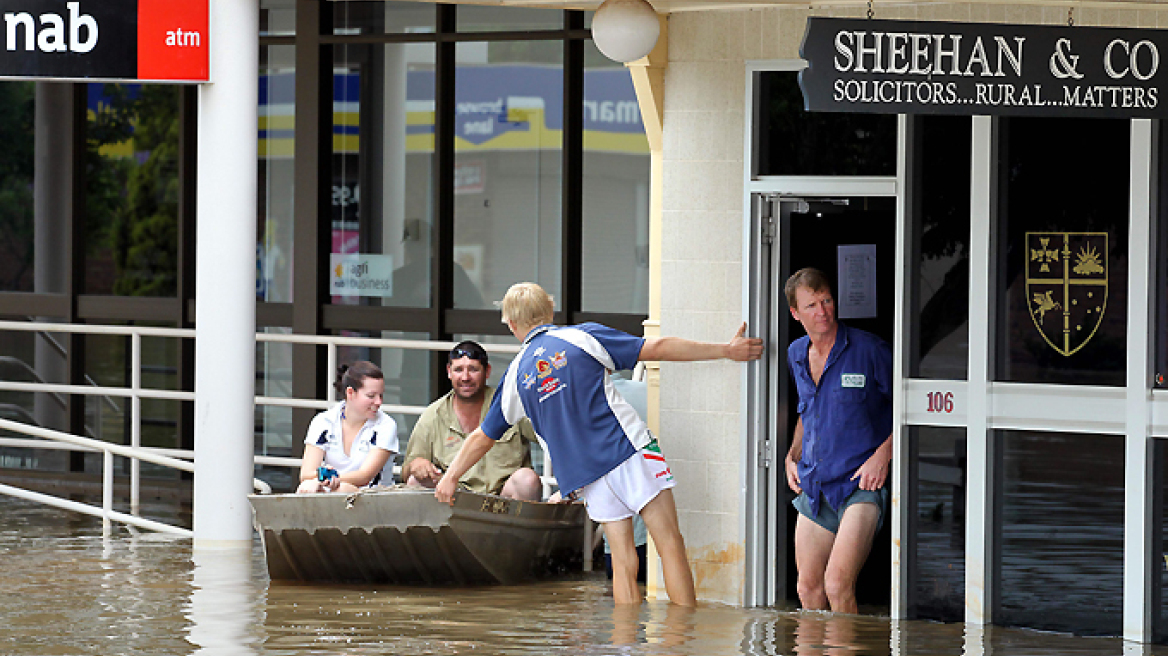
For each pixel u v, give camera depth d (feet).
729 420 92.79
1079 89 77.66
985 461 87.10
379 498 91.45
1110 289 84.79
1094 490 85.66
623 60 89.71
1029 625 87.15
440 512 90.89
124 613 83.66
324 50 137.59
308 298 138.00
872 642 80.07
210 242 106.52
